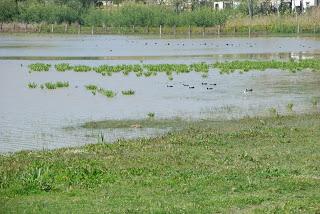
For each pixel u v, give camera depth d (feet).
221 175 59.06
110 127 89.30
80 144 78.54
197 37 341.00
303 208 48.93
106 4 458.91
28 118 95.86
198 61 195.42
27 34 362.94
